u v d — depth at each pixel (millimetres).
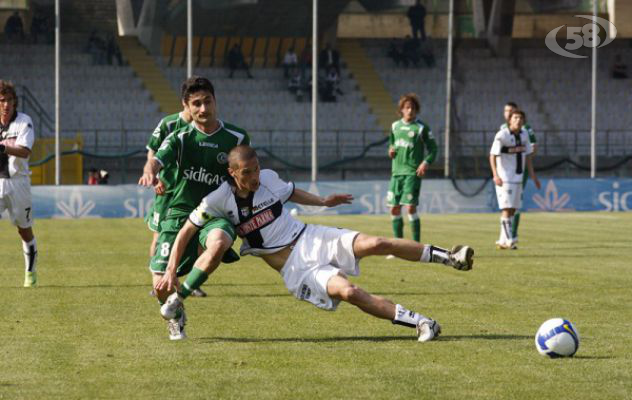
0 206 16906
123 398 8523
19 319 13414
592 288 16891
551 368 9719
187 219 11633
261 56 74562
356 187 44688
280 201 11414
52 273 19797
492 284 17562
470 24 76688
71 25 71438
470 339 11523
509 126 25359
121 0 70000
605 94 72938
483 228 34000
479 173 62625
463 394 8602
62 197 42375
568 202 45594
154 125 65312
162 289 11164
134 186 43125
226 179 12070
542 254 23688
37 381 9234
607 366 9797
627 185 46000
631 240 28109
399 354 10547
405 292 16406
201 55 72750
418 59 73500
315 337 11789
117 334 12062
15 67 67750
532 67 74625
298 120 67750
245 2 67000
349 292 10953
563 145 65812
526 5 75875
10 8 70750
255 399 8453
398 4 77000
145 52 71938
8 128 16531
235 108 67875
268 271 20156
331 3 69875
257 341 11492
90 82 67875
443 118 69312
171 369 9789
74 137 62969
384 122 68562
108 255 24125
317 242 11250
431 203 45438
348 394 8625
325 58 69500
